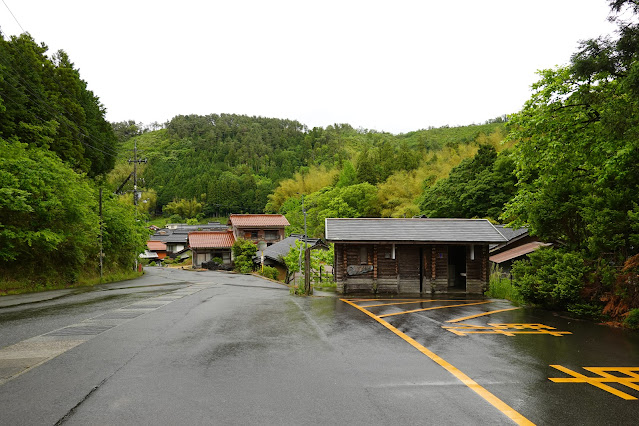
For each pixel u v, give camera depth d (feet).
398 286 52.13
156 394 13.92
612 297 30.55
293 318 30.55
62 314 31.48
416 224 54.85
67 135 83.92
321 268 73.10
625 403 13.83
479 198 103.24
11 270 54.29
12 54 75.41
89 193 67.56
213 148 405.39
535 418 12.46
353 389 14.79
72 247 65.31
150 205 311.68
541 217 38.58
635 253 31.50
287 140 452.35
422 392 14.57
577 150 35.55
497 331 26.76
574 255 34.37
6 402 13.06
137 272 102.78
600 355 20.61
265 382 15.43
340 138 417.49
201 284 67.26
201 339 22.70
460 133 384.68
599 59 27.02
